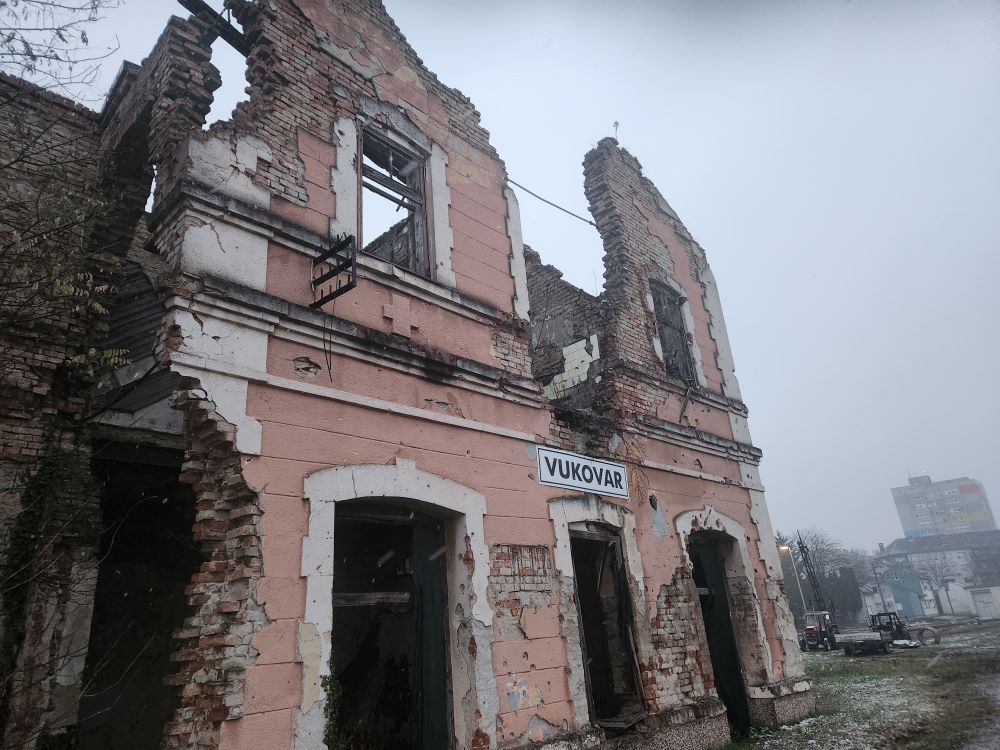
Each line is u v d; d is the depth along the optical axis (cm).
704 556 1085
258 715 463
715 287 1380
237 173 587
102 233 745
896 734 917
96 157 800
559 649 725
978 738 870
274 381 550
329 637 522
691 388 1138
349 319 637
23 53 493
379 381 640
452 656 642
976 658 1959
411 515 662
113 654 743
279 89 659
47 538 634
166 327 507
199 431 523
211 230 551
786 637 1131
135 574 785
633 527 902
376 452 613
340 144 700
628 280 1098
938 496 13212
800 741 905
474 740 605
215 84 657
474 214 848
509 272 866
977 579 7881
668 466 1012
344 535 784
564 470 821
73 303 602
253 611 483
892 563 8569
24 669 592
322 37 726
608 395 980
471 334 771
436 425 683
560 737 683
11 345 668
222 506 514
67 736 604
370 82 768
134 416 748
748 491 1204
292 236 608
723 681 1010
